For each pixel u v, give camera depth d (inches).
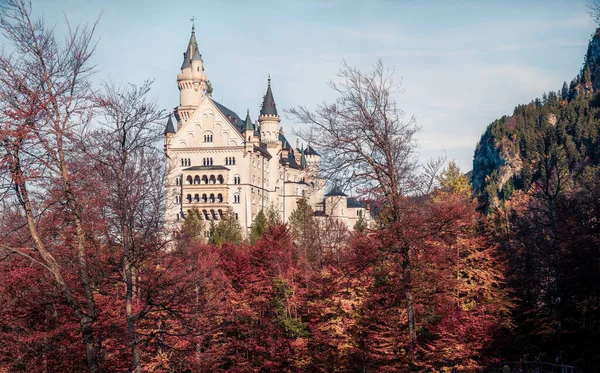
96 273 1029.2
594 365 1771.7
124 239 985.5
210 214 5880.9
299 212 3412.9
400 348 1400.1
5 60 844.0
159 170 1028.5
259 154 6299.2
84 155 952.9
